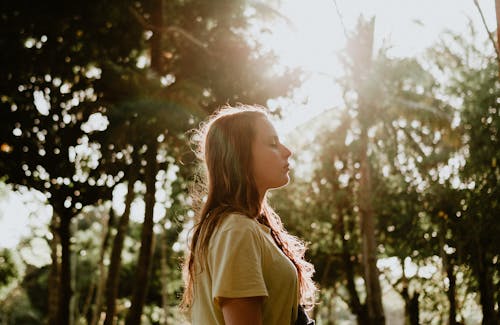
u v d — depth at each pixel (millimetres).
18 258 33406
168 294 35281
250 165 1794
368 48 16328
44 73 16047
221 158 1801
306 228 23000
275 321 1599
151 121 14727
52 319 20734
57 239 21875
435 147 16609
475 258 12672
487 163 12664
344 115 20484
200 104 16438
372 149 18719
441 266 17703
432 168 16500
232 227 1601
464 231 13234
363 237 17594
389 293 25500
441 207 16016
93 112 15789
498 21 3041
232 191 1766
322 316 33094
